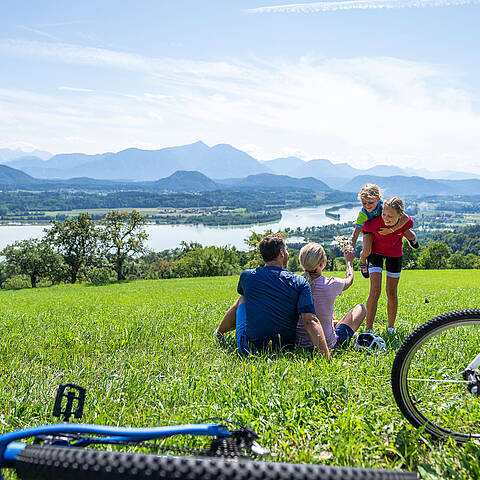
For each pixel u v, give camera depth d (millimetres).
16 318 8719
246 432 1718
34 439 1501
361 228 6082
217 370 4500
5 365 4824
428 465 2592
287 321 5164
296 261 86562
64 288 58344
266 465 1075
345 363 4695
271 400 3535
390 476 1162
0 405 3621
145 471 1050
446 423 3033
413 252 105188
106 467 1066
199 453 1641
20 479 1182
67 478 1079
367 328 6227
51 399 3719
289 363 4551
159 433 1669
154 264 120188
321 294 5332
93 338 6141
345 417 3150
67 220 84375
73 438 1548
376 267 6098
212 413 3354
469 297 12750
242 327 5414
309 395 3645
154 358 5113
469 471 2510
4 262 84812
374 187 6020
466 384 2967
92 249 84750
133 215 78750
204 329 6676
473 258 107250
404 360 2881
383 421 3154
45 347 5723
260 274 5297
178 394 3820
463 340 4312
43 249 84875
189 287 37125
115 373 4430
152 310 9617
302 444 2918
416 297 12773
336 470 1106
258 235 97500
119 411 3521
